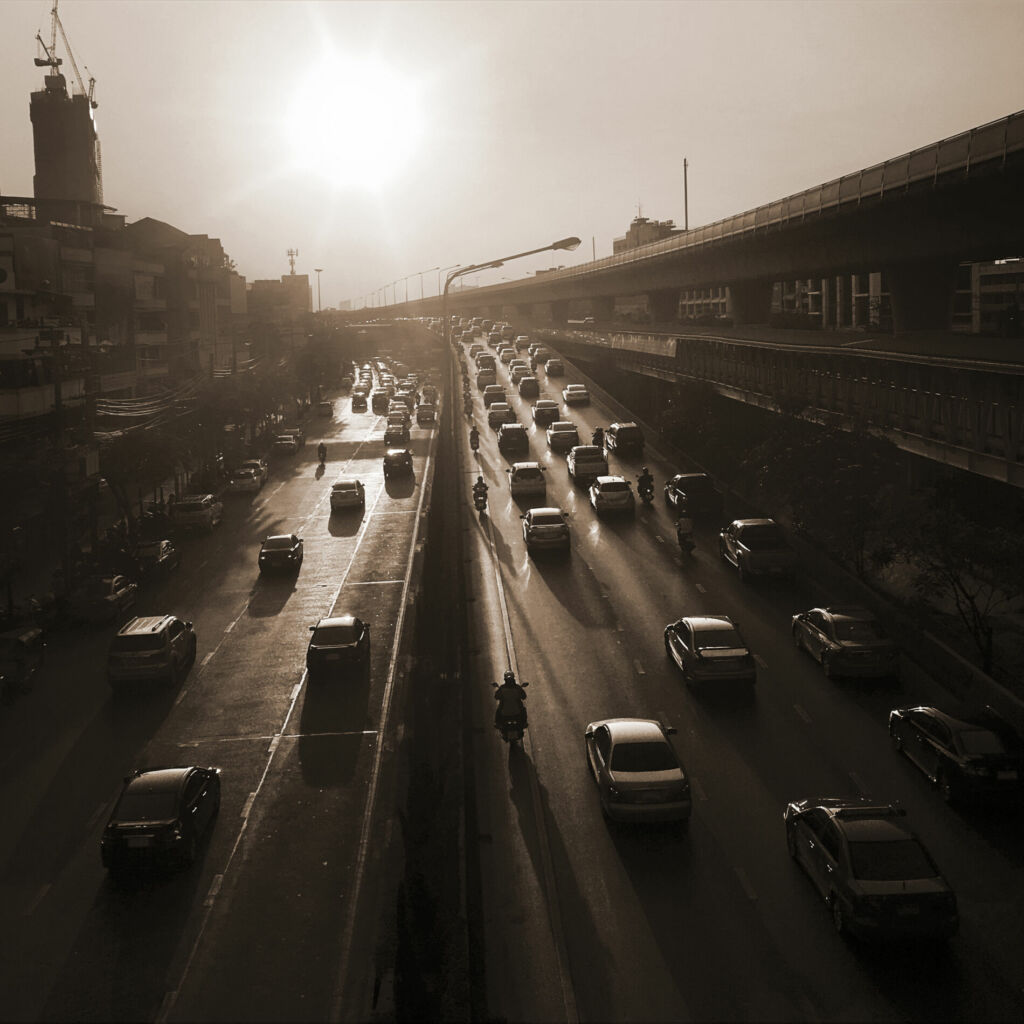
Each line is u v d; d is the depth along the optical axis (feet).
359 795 77.71
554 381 335.26
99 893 65.21
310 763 83.82
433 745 68.74
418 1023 44.93
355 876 65.82
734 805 72.54
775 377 184.03
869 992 51.60
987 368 115.65
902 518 111.65
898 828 57.67
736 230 254.27
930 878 54.60
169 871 66.74
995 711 81.51
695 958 54.85
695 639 94.73
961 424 119.03
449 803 60.75
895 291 205.57
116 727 93.50
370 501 198.29
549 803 73.26
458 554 118.32
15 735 92.63
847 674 94.17
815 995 51.44
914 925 53.42
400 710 94.58
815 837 60.70
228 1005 52.95
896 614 105.29
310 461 253.44
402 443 262.47
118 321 259.39
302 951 57.72
